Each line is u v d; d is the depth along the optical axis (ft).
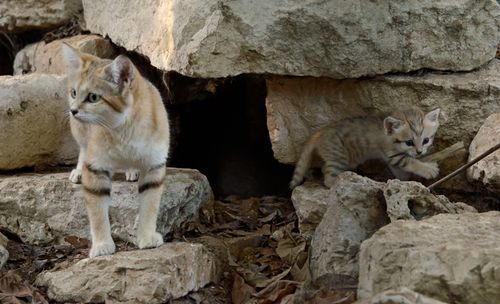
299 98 10.47
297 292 9.00
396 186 9.14
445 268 8.20
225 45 9.79
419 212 9.15
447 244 8.32
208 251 9.61
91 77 9.21
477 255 8.17
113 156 9.41
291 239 10.04
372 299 8.06
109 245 9.41
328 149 10.39
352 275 9.04
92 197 9.41
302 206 10.08
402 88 10.27
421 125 10.19
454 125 10.25
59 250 9.80
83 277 9.16
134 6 10.88
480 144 9.95
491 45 10.34
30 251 9.86
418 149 10.21
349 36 9.99
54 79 10.68
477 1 10.23
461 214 8.89
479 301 8.14
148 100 9.45
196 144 12.00
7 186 10.02
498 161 9.65
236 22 9.77
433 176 10.19
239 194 11.65
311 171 10.65
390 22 10.07
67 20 12.03
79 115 9.21
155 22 10.43
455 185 10.22
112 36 11.26
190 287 9.32
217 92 11.76
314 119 10.50
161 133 9.51
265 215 10.66
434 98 10.23
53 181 10.03
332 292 8.96
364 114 10.44
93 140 9.40
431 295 8.20
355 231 9.16
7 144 10.42
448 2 10.18
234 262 9.80
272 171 11.68
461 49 10.27
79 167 10.11
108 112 9.23
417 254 8.27
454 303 8.18
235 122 11.93
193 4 9.87
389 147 10.34
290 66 9.96
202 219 10.40
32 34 12.32
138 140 9.38
